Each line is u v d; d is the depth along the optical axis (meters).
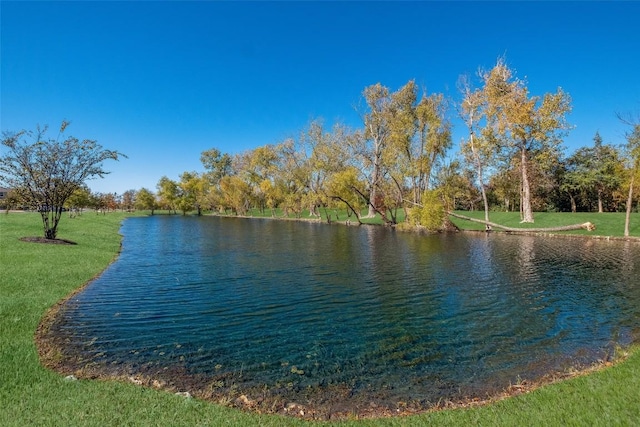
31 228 27.12
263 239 32.59
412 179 44.47
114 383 6.32
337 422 5.30
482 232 37.88
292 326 10.16
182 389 6.57
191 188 96.31
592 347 8.73
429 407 6.09
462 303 12.35
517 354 8.39
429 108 41.19
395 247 26.72
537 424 4.84
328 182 57.34
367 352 8.49
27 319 9.25
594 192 60.12
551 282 15.27
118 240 29.38
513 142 39.19
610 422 4.78
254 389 6.71
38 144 20.34
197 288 14.15
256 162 78.06
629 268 18.16
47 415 4.90
